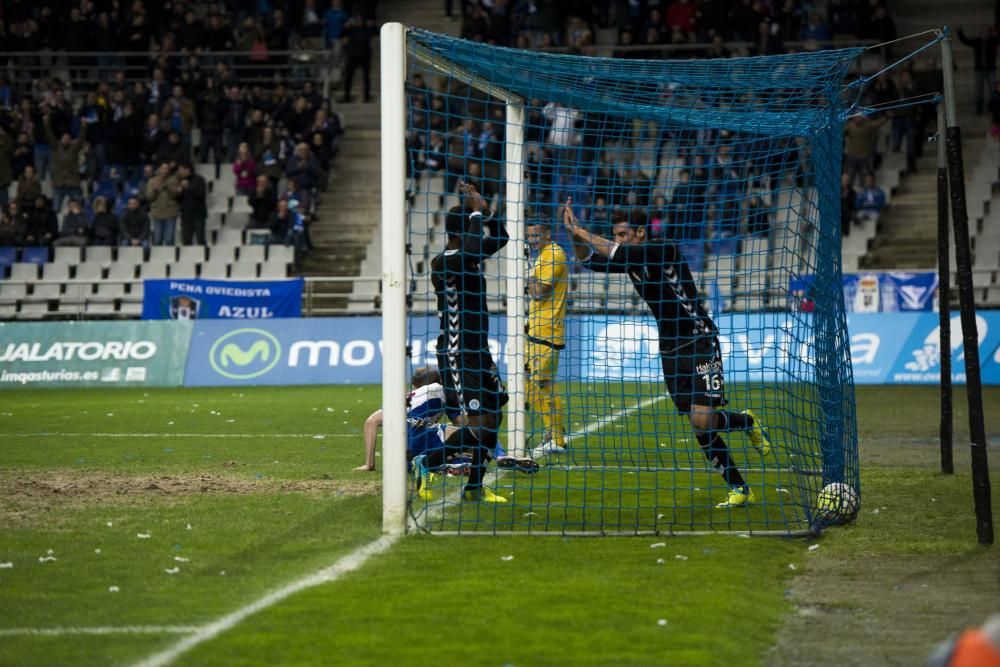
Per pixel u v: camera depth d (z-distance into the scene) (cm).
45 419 5488
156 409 6006
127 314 9094
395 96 2516
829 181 2805
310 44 11056
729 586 2064
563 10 10450
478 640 1731
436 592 2020
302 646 1708
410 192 2723
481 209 2869
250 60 10825
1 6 11231
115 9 11038
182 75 10581
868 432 4759
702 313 2908
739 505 2894
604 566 2233
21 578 2138
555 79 3058
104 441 4469
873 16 10050
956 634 1795
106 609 1922
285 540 2475
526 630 1781
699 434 2878
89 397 7044
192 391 7456
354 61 10650
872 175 9275
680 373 2881
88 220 9875
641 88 3084
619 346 6500
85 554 2338
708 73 2828
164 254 9438
